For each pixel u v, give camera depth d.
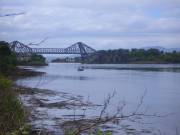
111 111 23.09
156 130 18.42
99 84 53.75
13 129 6.96
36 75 60.22
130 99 32.88
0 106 9.95
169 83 58.19
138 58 188.50
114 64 196.12
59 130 14.52
